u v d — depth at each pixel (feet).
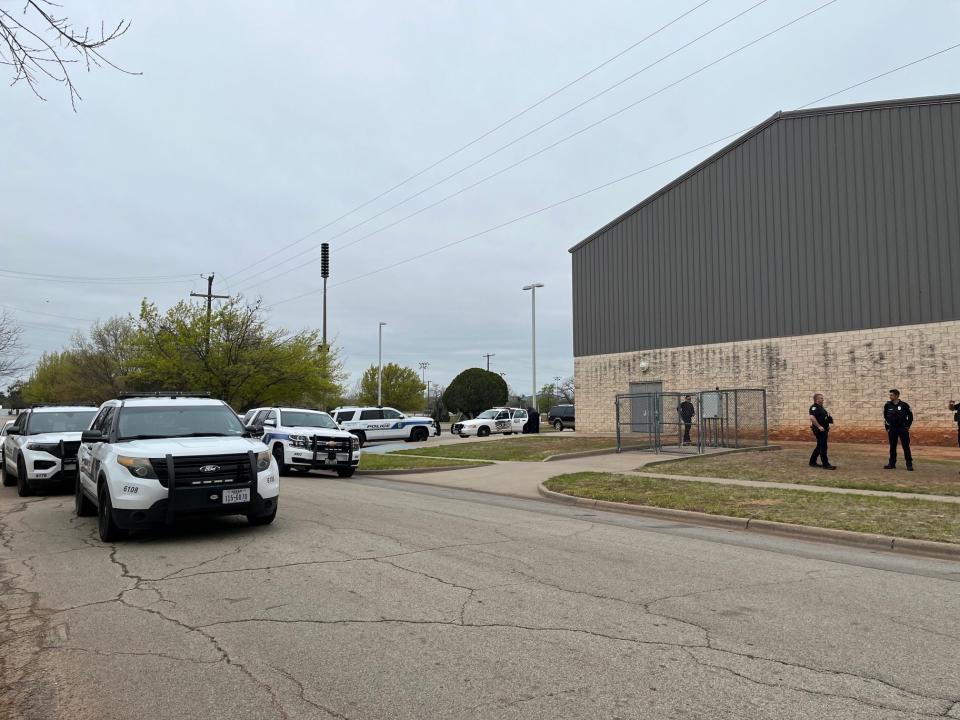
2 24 14.75
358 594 21.33
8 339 117.60
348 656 16.08
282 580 23.09
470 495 49.65
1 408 302.66
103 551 28.12
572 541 30.53
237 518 36.29
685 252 100.58
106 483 29.68
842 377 84.17
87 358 207.92
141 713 13.33
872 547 30.50
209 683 14.66
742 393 91.66
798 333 88.07
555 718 12.87
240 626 18.34
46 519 37.22
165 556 27.04
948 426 76.38
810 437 86.28
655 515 39.75
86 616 19.51
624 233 109.09
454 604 20.24
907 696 13.79
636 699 13.66
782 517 35.68
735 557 27.43
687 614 19.33
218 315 119.44
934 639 17.22
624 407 107.96
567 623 18.48
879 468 56.49
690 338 99.50
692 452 73.31
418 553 27.48
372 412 114.93
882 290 81.71
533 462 68.74
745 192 93.97
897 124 81.76
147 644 17.10
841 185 85.40
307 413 67.87
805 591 22.00
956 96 77.82
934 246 78.54
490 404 221.05
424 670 15.21
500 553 27.61
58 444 48.24
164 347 116.06
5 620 19.29
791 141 89.71
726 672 15.02
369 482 58.70
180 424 33.68
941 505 38.32
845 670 15.14
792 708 13.24
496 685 14.38
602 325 111.86
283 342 124.67
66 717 13.24
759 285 92.07
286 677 14.90
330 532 32.12
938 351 77.46
